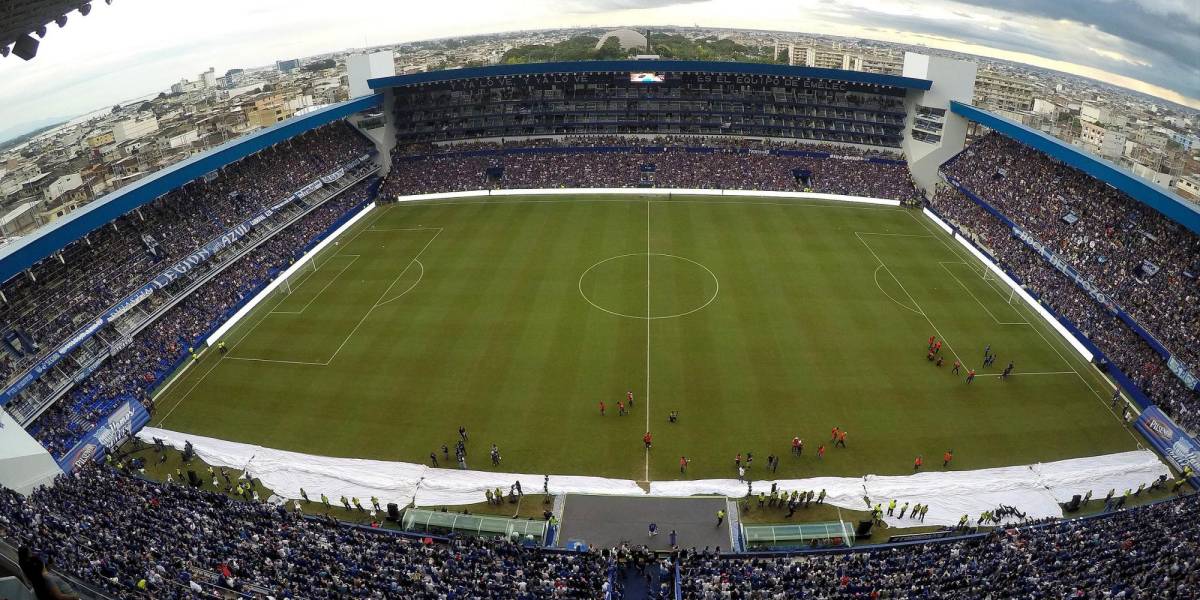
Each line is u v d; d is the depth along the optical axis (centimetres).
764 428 4538
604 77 10988
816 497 3950
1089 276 6291
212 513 3459
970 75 9212
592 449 4353
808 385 5012
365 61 10100
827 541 3559
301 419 4722
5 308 5131
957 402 4819
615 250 7669
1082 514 3819
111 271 5962
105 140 8750
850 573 3091
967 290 6662
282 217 8075
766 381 5059
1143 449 4366
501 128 11000
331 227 8450
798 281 6819
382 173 10381
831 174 10056
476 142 10962
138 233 6506
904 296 6506
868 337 5700
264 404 4909
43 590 739
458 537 3516
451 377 5172
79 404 4828
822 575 3052
